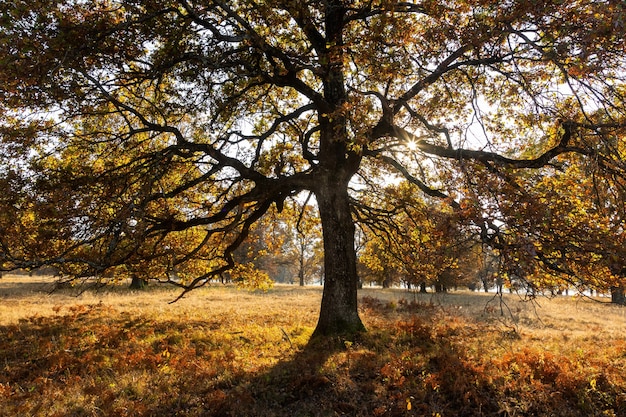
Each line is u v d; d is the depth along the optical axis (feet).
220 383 24.57
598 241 21.88
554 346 33.09
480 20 26.81
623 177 25.54
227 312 55.26
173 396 22.99
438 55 28.81
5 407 21.54
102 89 29.78
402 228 45.47
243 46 34.65
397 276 140.97
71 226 29.94
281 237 51.96
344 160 36.94
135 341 34.30
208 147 34.30
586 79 24.67
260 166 41.42
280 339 34.78
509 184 24.00
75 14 29.55
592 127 25.62
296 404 22.77
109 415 20.88
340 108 28.27
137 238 30.19
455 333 39.42
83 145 35.19
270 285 48.91
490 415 21.90
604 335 41.81
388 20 28.53
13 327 37.60
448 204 24.56
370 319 47.62
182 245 45.60
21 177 30.55
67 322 42.27
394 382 24.34
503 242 22.35
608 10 19.88
